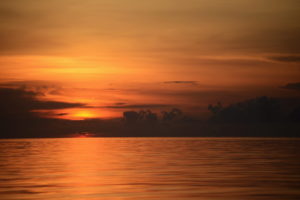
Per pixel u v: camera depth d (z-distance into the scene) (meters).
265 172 27.67
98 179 24.06
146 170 29.27
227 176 25.27
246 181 22.80
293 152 58.12
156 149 72.50
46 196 18.39
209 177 24.77
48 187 20.95
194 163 35.88
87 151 64.06
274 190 19.61
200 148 77.69
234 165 33.47
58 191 19.69
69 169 30.39
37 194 18.88
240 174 26.39
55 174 26.89
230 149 71.50
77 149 74.31
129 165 33.84
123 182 22.66
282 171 28.31
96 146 95.56
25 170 29.81
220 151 62.50
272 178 24.11
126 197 18.02
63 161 39.16
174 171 28.50
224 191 19.39
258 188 20.22
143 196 18.22
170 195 18.42
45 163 36.56
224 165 33.53
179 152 59.16
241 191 19.38
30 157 46.69
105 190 19.91
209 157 45.38
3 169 30.62
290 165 33.34
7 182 22.91
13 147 90.19
